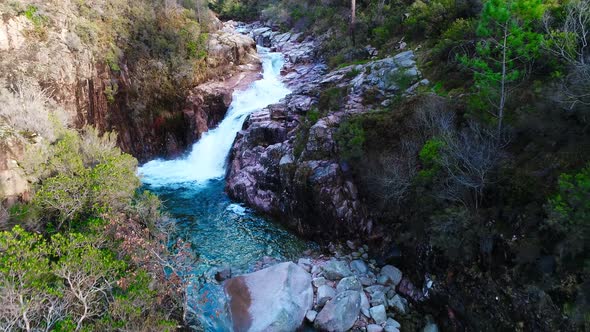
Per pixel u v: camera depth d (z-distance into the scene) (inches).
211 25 1407.5
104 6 1023.0
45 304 372.2
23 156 565.3
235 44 1320.1
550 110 455.2
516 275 410.0
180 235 679.7
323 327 478.0
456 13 887.7
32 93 729.6
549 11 527.8
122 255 440.1
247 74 1268.5
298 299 503.5
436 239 478.9
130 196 569.0
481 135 505.4
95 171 529.0
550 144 457.1
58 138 651.5
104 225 462.6
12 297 332.5
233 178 852.0
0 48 766.5
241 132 935.7
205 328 473.7
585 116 426.3
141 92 1035.9
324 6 1616.6
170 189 877.2
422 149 545.6
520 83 528.7
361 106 782.5
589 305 339.0
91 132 718.5
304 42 1550.2
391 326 477.7
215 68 1225.4
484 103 524.7
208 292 529.3
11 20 787.4
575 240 346.3
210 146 1036.5
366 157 652.7
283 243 666.2
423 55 866.8
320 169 672.4
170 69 1093.1
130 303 370.9
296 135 782.5
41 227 500.7
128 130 1016.2
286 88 1165.1
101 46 964.0
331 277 558.6
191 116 1084.5
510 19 480.4
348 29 1309.1
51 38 846.5
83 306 383.6
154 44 1082.1
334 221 651.5
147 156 1050.1
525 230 415.5
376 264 598.9
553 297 370.3
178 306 447.8
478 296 447.2
